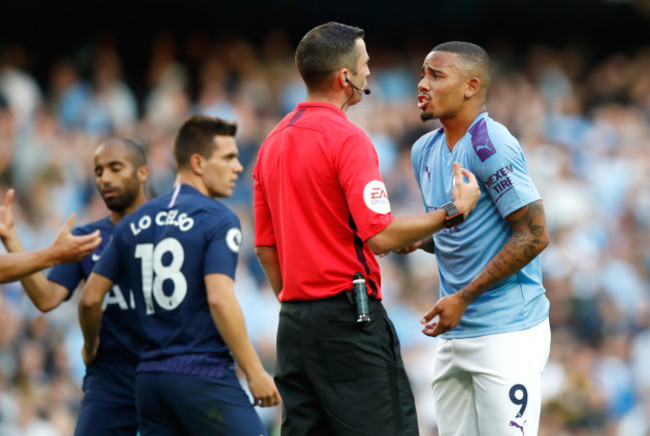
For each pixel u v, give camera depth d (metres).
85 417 17.36
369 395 14.14
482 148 14.84
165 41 52.88
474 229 15.16
